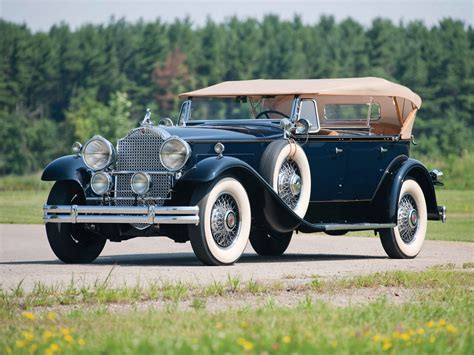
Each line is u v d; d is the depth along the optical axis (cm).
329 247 2894
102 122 12119
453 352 1191
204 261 2106
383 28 14238
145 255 2573
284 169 2269
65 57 13375
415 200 2548
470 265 2222
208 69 13875
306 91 2383
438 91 12875
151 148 2148
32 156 12069
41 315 1459
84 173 2191
